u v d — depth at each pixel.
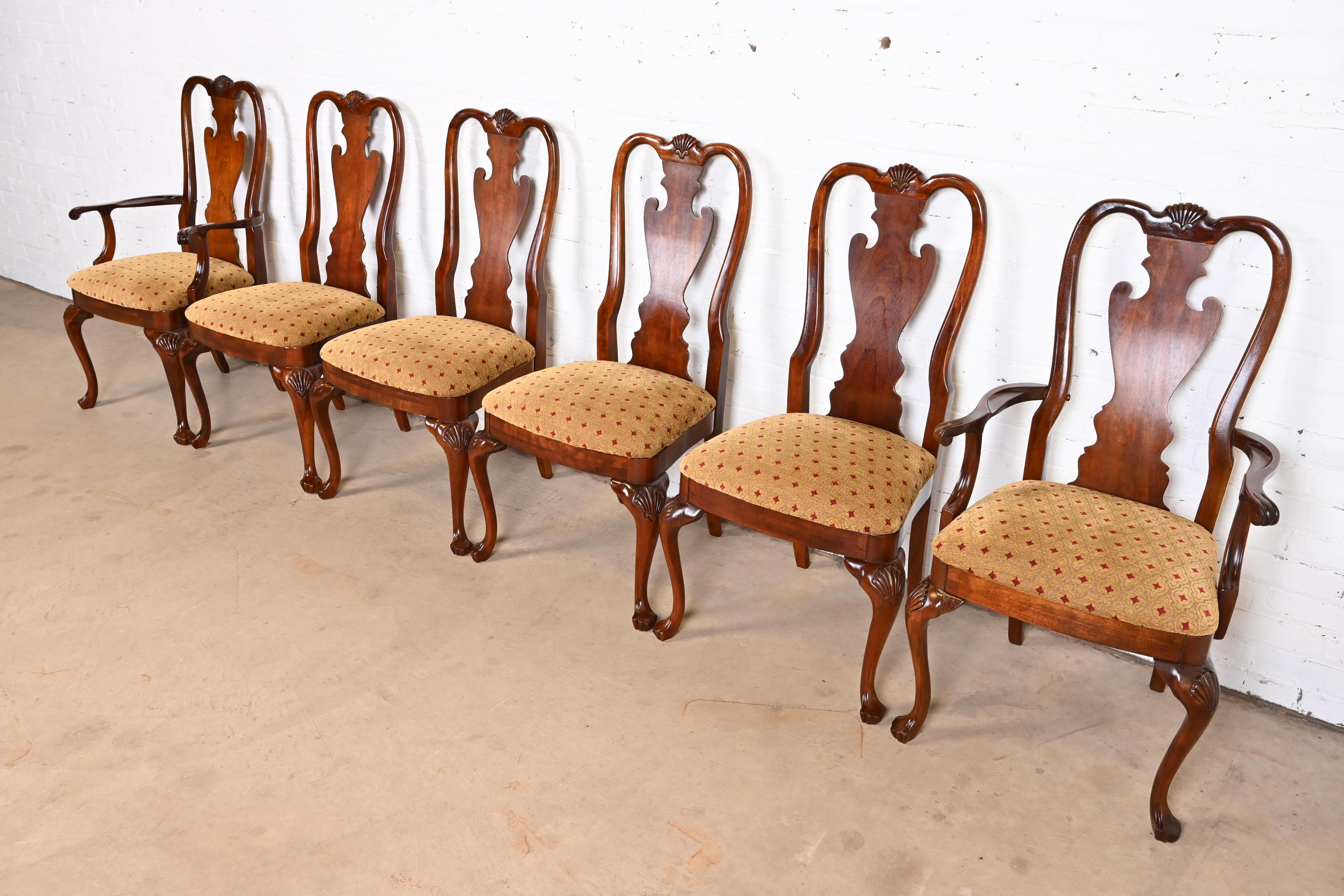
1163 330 1.87
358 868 1.60
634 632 2.23
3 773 1.76
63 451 2.93
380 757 1.83
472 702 1.99
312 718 1.92
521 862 1.62
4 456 2.88
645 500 2.12
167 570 2.38
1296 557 1.99
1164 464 1.93
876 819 1.74
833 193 2.29
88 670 2.03
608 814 1.73
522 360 2.58
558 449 2.18
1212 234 1.81
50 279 4.18
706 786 1.80
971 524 1.80
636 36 2.41
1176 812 1.78
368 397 2.47
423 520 2.65
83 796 1.72
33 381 3.40
